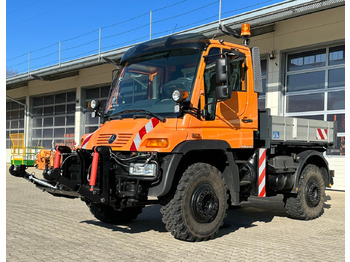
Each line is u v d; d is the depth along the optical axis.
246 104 6.14
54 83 23.06
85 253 4.58
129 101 5.95
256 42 13.43
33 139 25.14
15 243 4.95
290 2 10.84
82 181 5.29
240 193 6.18
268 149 6.70
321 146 8.19
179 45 5.71
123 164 5.11
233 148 5.83
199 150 5.38
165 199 5.15
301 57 12.62
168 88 5.54
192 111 5.25
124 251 4.70
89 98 21.08
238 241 5.41
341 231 6.24
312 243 5.38
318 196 7.43
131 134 5.21
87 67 18.73
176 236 5.18
